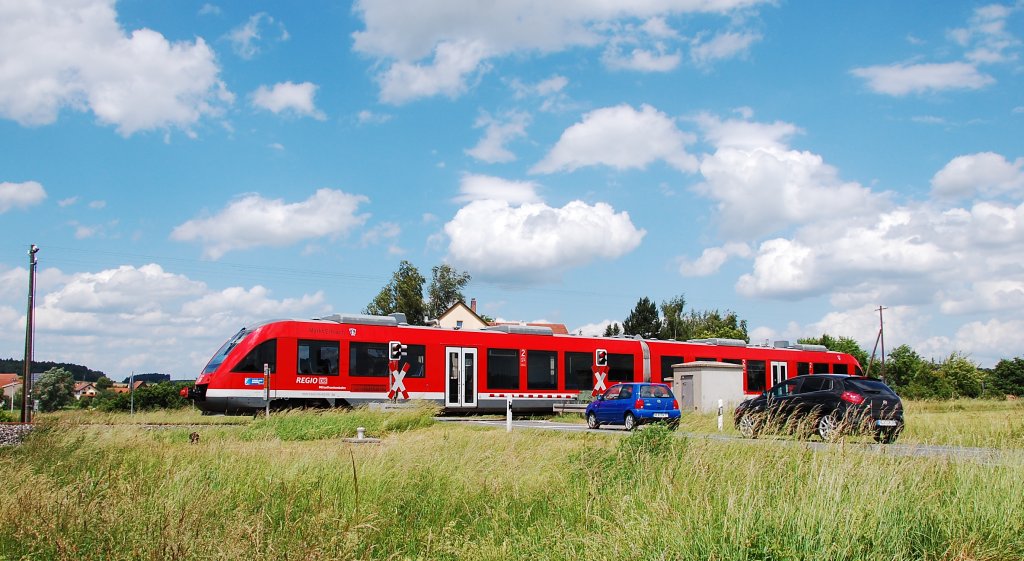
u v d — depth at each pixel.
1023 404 45.06
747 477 8.06
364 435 22.73
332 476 10.61
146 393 60.06
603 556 6.89
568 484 10.24
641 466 9.97
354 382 29.28
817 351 45.09
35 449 13.41
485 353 32.97
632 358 37.56
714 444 10.42
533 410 34.53
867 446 9.29
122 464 11.41
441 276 90.75
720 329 98.50
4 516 7.89
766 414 11.68
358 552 7.82
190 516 7.87
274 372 27.70
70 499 8.34
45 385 85.62
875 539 6.51
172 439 18.16
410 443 15.48
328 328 29.11
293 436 21.77
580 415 33.56
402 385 30.42
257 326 28.12
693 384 33.28
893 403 18.47
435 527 8.80
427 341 31.42
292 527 8.06
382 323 30.55
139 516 7.82
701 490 7.97
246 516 8.38
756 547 6.32
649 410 24.03
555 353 35.12
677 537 6.64
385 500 9.74
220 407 26.94
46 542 7.27
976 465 8.74
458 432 21.44
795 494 7.36
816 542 6.37
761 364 42.06
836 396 18.48
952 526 7.02
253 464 11.51
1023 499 7.77
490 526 8.84
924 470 8.44
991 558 6.61
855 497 7.08
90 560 7.01
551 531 8.07
